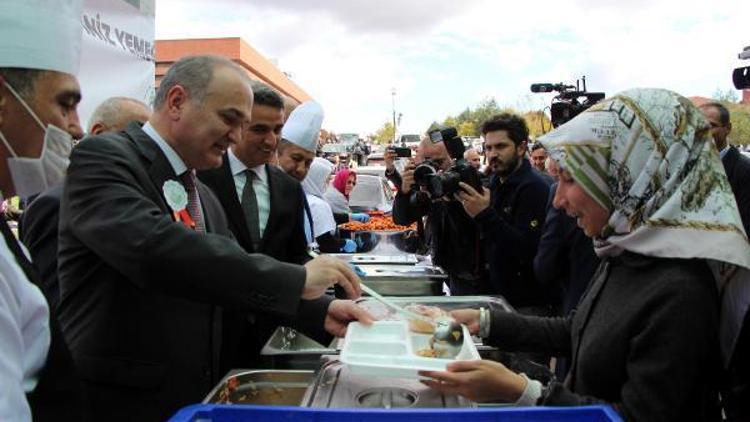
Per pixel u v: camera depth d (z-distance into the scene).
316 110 2.75
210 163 1.49
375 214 5.74
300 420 0.83
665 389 1.01
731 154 3.45
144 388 1.34
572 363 1.31
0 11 0.87
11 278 0.81
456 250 3.00
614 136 1.16
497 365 1.10
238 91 1.43
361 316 1.42
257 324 1.79
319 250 3.34
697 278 1.06
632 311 1.09
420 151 3.66
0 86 0.90
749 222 3.24
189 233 1.19
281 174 2.29
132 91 2.73
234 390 1.30
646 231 1.10
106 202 1.23
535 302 2.75
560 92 3.37
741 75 3.42
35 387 0.88
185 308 1.40
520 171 2.81
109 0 2.50
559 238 2.36
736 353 1.06
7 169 0.95
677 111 1.12
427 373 1.08
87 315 1.34
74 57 1.00
